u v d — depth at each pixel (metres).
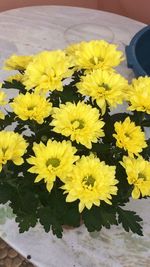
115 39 0.80
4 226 0.48
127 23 0.86
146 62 0.78
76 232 0.47
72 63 0.41
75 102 0.41
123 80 0.40
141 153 0.42
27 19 0.85
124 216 0.40
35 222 0.39
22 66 0.45
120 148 0.39
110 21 0.86
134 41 0.73
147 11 1.01
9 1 0.96
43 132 0.41
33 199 0.39
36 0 1.00
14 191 0.39
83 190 0.34
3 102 0.41
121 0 1.05
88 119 0.37
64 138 0.41
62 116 0.37
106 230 0.47
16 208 0.38
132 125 0.39
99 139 0.42
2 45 0.77
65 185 0.35
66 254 0.45
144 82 0.42
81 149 0.40
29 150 0.40
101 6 1.11
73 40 0.79
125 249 0.45
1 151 0.35
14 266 0.74
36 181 0.35
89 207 0.34
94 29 0.83
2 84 0.44
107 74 0.40
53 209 0.39
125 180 0.40
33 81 0.39
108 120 0.43
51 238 0.46
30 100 0.38
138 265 0.44
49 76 0.38
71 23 0.85
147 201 0.51
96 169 0.35
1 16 0.86
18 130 0.44
